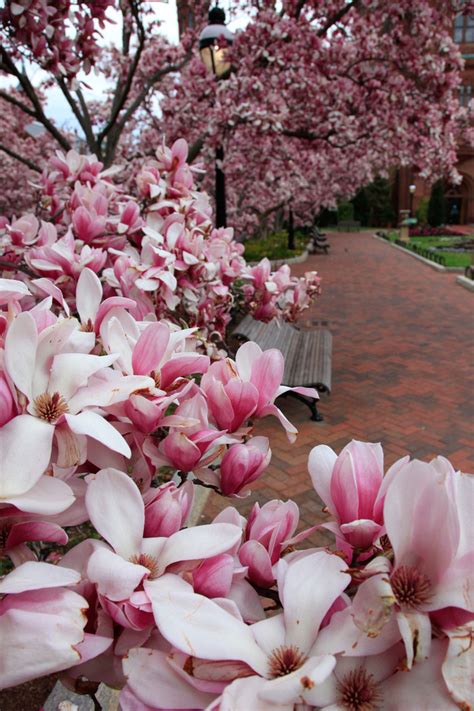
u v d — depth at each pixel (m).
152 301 2.07
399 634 0.54
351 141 8.27
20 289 0.80
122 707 0.55
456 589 0.54
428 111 7.84
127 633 0.62
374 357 6.70
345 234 34.81
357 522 0.64
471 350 6.91
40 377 0.70
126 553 0.66
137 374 0.85
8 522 0.67
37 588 0.55
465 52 32.62
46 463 0.62
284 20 6.36
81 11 3.31
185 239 2.25
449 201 41.09
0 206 10.97
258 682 0.53
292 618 0.58
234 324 6.20
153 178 2.53
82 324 1.05
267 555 0.71
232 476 0.82
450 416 4.81
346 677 0.54
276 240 21.73
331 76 7.41
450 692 0.50
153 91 8.74
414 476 0.58
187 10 8.80
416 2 6.85
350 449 0.69
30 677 0.53
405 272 14.82
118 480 0.68
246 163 8.94
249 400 0.85
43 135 10.82
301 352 5.56
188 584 0.63
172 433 0.79
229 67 6.38
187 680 0.55
